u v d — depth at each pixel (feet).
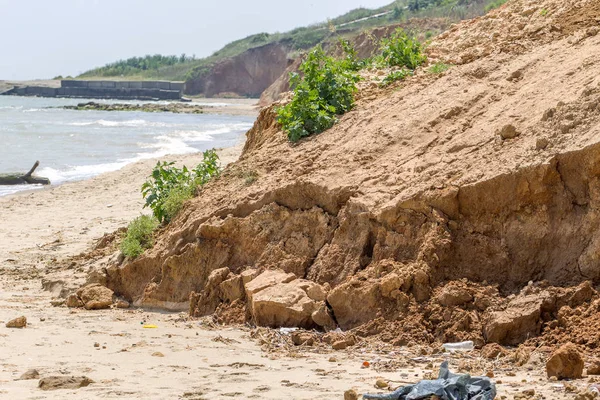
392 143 40.60
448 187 34.71
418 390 22.90
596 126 32.45
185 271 41.50
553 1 51.39
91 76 551.18
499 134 36.45
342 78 48.57
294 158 44.14
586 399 21.88
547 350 28.27
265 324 35.35
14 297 44.39
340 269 36.32
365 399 22.90
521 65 42.24
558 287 31.04
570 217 32.09
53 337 33.86
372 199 36.76
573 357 25.02
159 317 39.27
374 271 34.55
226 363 28.86
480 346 30.40
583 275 31.07
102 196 83.25
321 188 39.19
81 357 29.99
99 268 45.06
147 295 42.16
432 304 32.40
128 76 531.91
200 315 39.04
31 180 95.81
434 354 29.86
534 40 45.85
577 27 45.55
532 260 32.55
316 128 46.29
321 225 38.47
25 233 64.90
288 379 26.07
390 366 27.96
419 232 34.76
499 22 53.62
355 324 33.68
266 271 38.11
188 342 33.01
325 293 35.12
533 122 35.81
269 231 39.83
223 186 45.42
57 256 55.42
